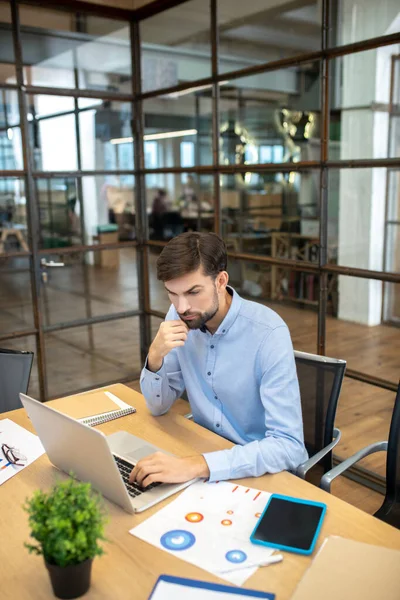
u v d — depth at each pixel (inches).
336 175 124.4
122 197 146.7
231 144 127.0
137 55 141.7
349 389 103.1
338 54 96.3
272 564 36.6
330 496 45.0
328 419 64.0
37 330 135.9
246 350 57.1
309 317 108.2
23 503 45.3
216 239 53.9
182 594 33.6
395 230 127.3
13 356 73.7
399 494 59.2
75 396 70.6
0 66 121.2
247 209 128.8
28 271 132.6
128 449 54.0
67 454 45.8
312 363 65.5
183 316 53.7
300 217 115.4
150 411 63.9
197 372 61.5
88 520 32.5
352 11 92.2
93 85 136.2
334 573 34.8
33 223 130.6
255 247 121.1
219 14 117.8
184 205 137.9
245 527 40.8
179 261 50.8
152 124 141.7
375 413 99.7
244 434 60.5
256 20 110.7
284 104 129.0
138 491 45.9
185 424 60.7
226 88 124.0
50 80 128.9
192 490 46.1
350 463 56.6
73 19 130.6
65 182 135.3
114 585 35.1
